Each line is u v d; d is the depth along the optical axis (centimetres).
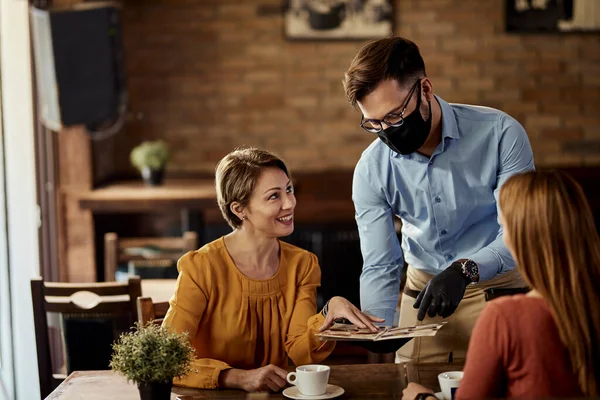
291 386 189
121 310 271
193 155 608
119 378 205
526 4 590
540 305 148
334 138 608
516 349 147
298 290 219
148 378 168
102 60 455
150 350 169
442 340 230
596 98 600
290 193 210
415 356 233
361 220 232
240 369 198
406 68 197
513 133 216
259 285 211
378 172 225
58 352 455
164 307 233
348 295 595
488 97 600
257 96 603
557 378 146
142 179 601
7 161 395
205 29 597
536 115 602
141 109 602
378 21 592
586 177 604
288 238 595
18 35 411
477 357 149
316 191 607
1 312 379
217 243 214
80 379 204
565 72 598
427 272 235
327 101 604
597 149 604
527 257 149
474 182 219
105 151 571
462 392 150
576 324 144
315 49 599
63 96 448
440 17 594
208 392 191
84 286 267
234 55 599
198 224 533
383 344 191
